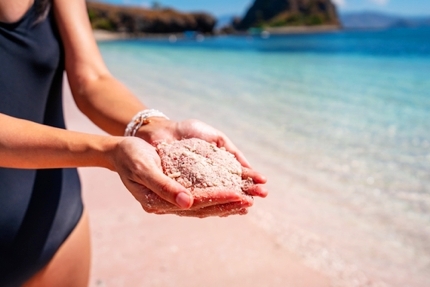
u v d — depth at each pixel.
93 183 4.64
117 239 3.50
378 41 45.78
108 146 1.32
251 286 2.94
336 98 10.84
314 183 5.09
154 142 1.65
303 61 21.77
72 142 1.32
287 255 3.36
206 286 2.92
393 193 4.81
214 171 1.50
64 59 1.84
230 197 1.28
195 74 16.61
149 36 72.75
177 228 3.71
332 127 7.79
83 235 1.93
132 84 13.49
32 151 1.31
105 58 24.05
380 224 4.06
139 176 1.25
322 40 52.44
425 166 5.64
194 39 70.00
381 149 6.43
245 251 3.38
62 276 1.82
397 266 3.35
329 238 3.73
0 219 1.56
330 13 128.88
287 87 12.95
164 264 3.16
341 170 5.55
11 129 1.30
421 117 8.41
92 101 1.78
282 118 8.54
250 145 6.64
